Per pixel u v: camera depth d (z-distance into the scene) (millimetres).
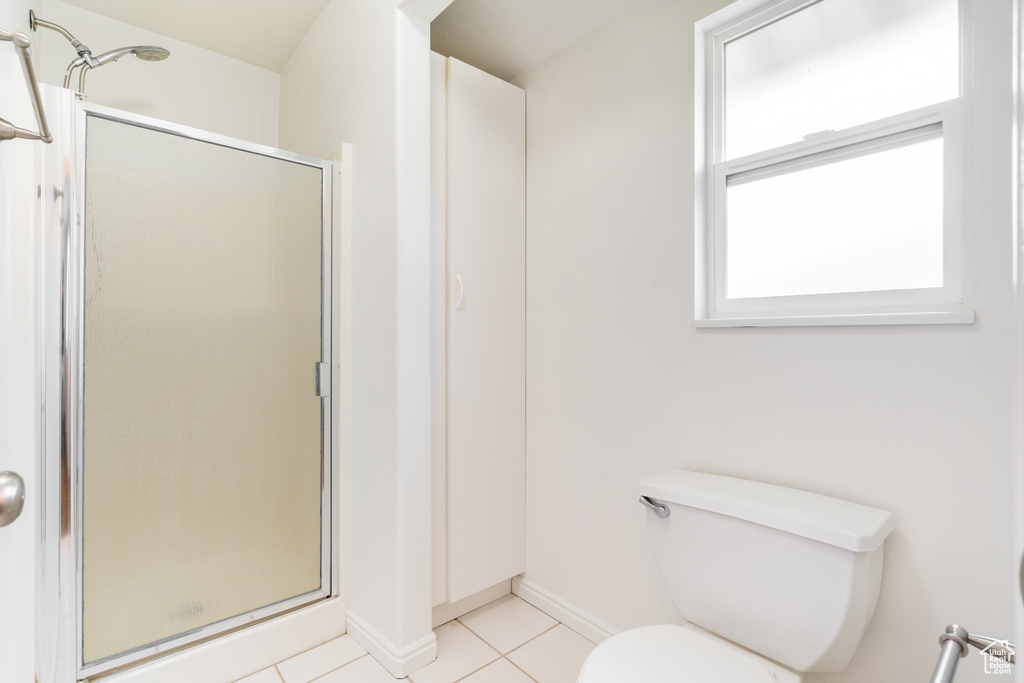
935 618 1048
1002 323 972
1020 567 415
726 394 1388
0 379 731
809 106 1297
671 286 1516
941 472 1040
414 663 1530
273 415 1637
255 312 1604
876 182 1182
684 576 1247
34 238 1174
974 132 1009
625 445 1641
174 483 1443
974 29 1008
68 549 1271
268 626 1573
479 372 1824
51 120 1259
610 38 1695
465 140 1786
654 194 1560
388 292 1555
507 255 1929
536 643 1693
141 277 1394
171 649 1426
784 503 1124
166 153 1438
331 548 1771
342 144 1784
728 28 1430
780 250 1350
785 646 1074
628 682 952
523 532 1983
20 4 1096
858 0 1213
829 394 1197
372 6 1644
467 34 1837
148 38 2129
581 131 1791
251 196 1599
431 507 1654
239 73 2367
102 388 1330
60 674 1261
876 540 979
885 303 1151
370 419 1643
